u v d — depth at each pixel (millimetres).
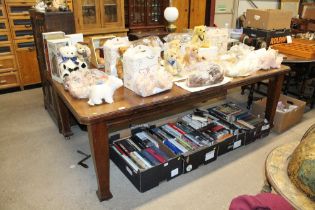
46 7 2154
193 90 1614
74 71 1613
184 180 1853
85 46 1825
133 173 1720
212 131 2180
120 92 1573
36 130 2518
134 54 1536
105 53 1759
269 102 2346
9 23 3148
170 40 2092
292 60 2521
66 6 2184
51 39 1836
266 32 2822
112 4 3578
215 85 1702
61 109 2229
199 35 2070
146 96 1514
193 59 1923
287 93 3146
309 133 953
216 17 4855
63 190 1758
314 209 802
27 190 1753
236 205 806
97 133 1399
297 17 4664
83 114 1303
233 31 3086
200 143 2004
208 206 1641
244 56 2018
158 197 1701
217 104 3098
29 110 2941
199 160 1931
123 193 1730
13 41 3238
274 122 2471
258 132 2307
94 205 1633
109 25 3639
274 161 1019
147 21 3932
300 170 856
